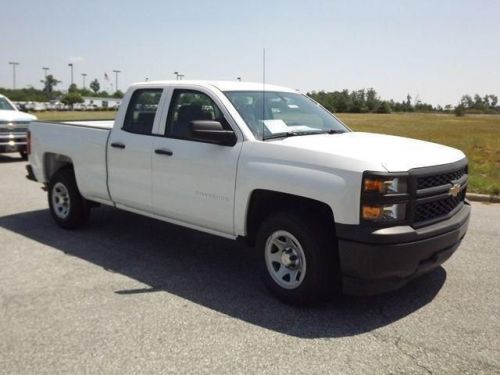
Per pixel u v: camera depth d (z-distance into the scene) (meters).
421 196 4.07
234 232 4.82
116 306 4.39
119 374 3.34
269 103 5.25
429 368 3.44
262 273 4.63
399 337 3.89
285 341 3.80
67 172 6.78
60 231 6.80
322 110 5.92
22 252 5.86
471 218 7.95
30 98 110.31
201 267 5.48
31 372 3.36
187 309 4.36
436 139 28.64
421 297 4.68
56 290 4.73
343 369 3.41
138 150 5.57
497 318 4.25
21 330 3.93
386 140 4.86
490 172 12.91
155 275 5.20
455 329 4.04
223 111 4.89
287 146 4.36
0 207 8.21
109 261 5.61
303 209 4.32
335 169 4.01
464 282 5.06
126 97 5.90
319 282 4.23
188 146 5.07
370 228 3.88
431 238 4.08
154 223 7.27
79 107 91.81
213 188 4.86
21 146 13.90
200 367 3.42
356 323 4.12
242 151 4.63
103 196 6.19
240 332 3.94
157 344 3.73
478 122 58.38
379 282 4.03
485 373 3.39
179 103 5.36
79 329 3.95
